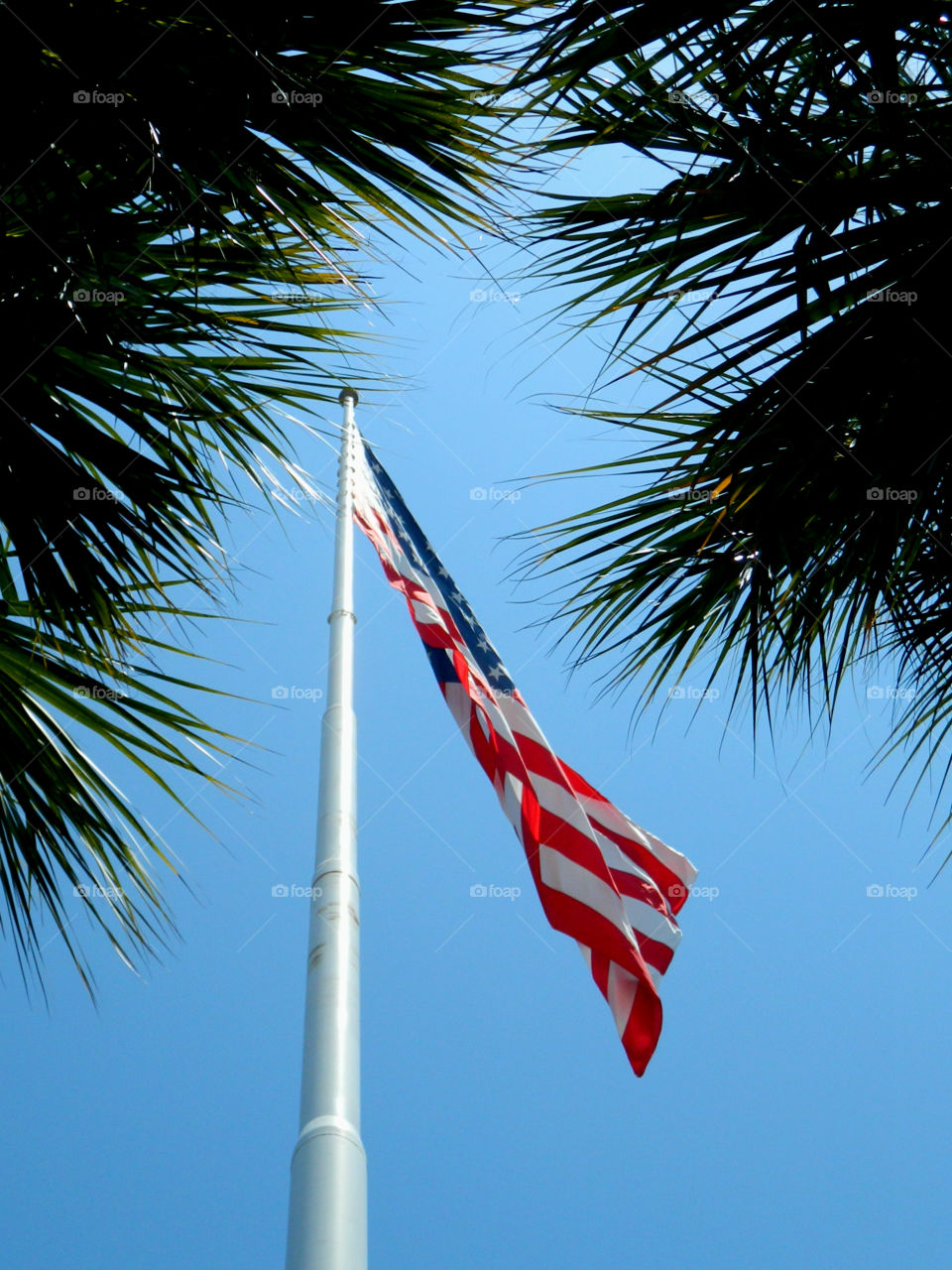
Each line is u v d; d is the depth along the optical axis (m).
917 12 2.68
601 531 3.67
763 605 3.56
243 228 3.34
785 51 2.76
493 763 3.86
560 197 3.20
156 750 3.62
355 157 3.03
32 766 3.51
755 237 3.01
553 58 2.55
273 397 3.65
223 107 2.82
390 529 5.08
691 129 3.04
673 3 2.51
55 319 2.98
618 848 4.21
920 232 2.80
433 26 2.86
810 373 2.88
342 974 2.75
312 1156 2.24
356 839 3.29
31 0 2.66
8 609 3.51
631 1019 3.37
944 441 2.89
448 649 4.18
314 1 2.77
